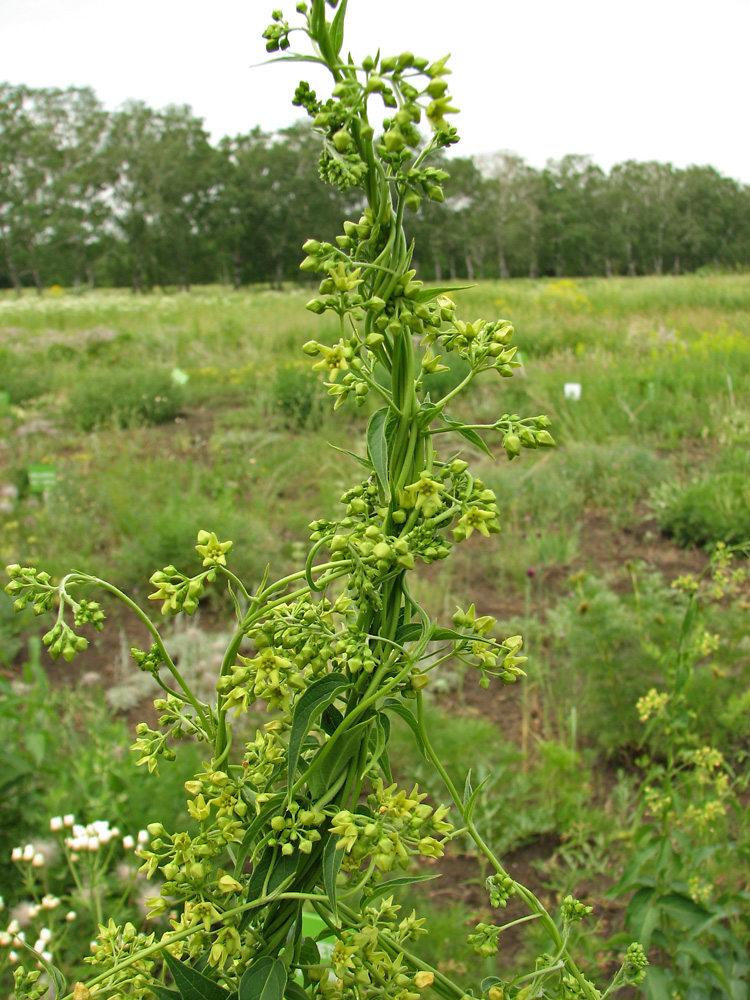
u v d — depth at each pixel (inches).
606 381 426.3
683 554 255.3
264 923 40.5
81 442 387.5
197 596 39.2
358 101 34.8
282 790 40.5
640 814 116.7
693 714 103.3
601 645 150.4
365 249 38.5
